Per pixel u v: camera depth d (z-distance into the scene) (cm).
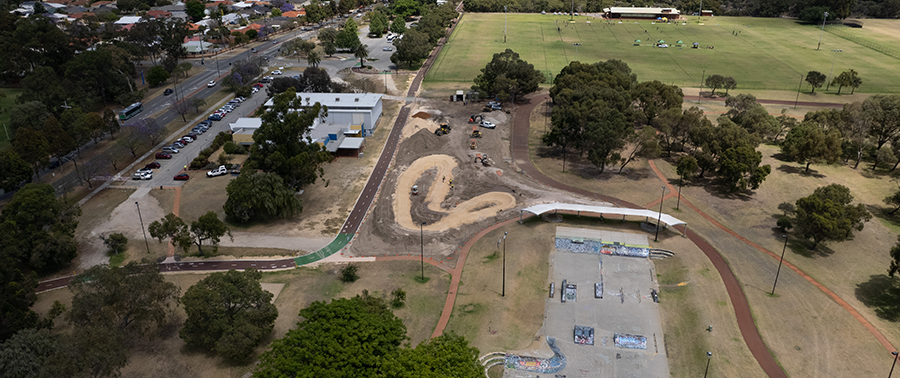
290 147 15338
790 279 11806
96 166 16512
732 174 15488
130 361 9344
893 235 13612
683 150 19075
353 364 7994
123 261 12700
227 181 16575
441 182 16738
